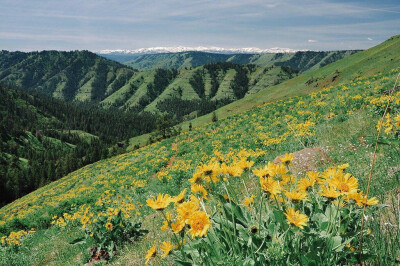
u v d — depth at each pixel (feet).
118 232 20.27
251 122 90.17
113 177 90.38
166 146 110.42
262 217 7.70
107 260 18.71
